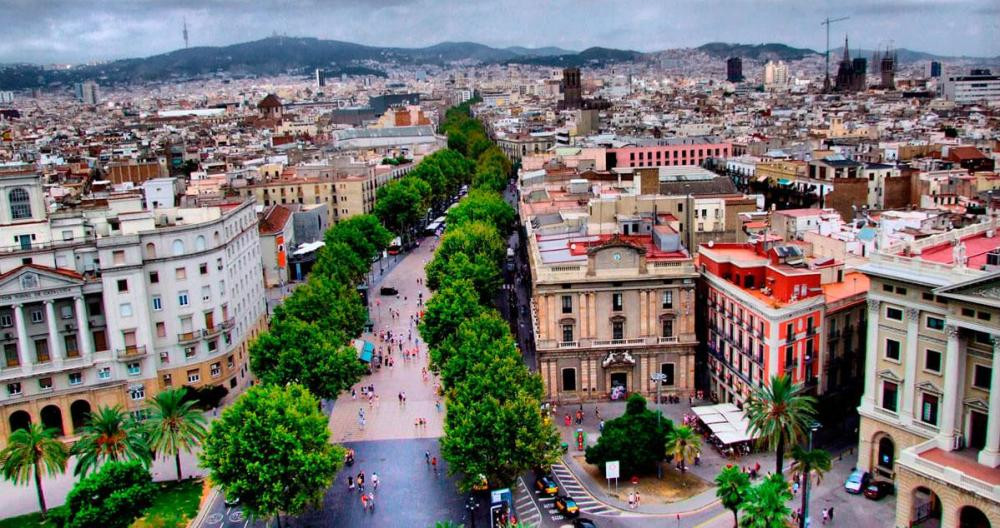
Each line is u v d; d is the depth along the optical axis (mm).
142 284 153375
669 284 151500
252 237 193500
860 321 143000
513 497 123000
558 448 123688
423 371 176500
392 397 163125
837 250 158500
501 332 156125
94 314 153375
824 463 104250
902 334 115500
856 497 117562
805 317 134375
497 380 127062
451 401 127562
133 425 124875
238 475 110562
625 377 156250
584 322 153125
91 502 108812
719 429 131125
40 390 148750
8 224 151875
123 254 151375
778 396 107125
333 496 125500
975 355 106125
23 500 129375
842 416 143375
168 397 124875
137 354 154500
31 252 147500
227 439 111562
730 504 99500
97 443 119125
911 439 115188
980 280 100375
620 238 159250
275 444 109312
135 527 116938
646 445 124688
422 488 127000
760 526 92250
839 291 143875
